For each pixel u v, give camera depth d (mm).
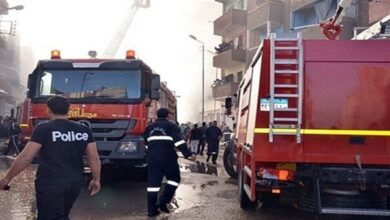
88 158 4227
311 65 5789
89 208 7574
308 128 5766
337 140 5750
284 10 28641
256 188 6320
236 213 7355
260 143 5840
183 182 11266
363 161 5730
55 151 4008
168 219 6820
